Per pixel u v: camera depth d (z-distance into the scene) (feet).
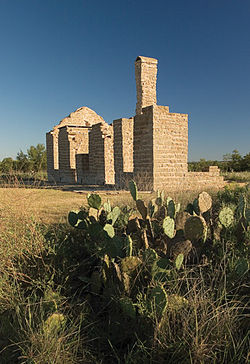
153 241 11.86
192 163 117.91
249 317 7.87
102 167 61.82
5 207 11.61
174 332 7.18
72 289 10.00
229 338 6.93
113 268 9.77
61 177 79.25
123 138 50.44
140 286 8.94
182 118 44.65
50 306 8.23
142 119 43.55
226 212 12.64
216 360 6.56
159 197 16.08
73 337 7.30
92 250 11.42
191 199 23.40
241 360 6.48
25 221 11.91
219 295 8.46
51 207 24.72
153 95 58.13
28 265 10.24
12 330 7.52
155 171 42.22
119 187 49.57
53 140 84.02
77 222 13.05
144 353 6.81
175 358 6.58
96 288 9.36
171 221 10.78
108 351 7.26
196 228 10.38
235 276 9.15
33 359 6.32
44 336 6.89
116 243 10.59
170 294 8.34
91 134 65.46
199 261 10.70
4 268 9.84
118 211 13.26
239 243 12.23
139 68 57.06
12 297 8.61
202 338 6.97
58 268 10.28
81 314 7.76
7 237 10.74
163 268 8.93
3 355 6.76
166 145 43.24
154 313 7.39
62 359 6.55
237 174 75.15
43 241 11.66
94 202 12.89
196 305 7.59
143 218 12.96
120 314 8.09
